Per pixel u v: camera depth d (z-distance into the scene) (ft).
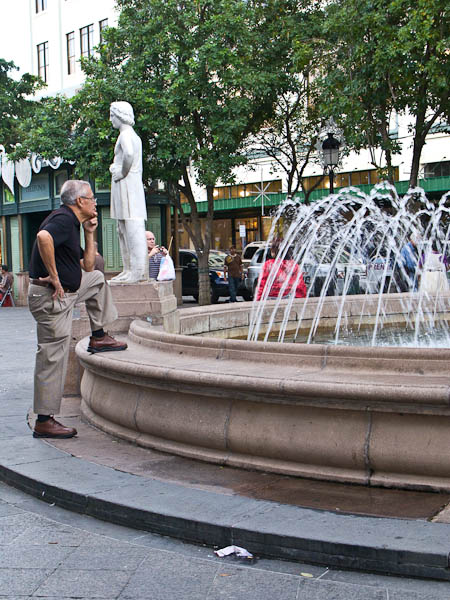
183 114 77.41
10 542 14.38
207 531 13.75
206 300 81.76
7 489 17.84
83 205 20.51
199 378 16.99
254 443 16.71
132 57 79.00
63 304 20.31
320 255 63.26
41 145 79.20
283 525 13.33
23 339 52.90
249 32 75.61
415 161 66.49
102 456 18.69
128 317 28.40
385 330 37.68
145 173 78.28
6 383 32.17
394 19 61.31
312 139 88.43
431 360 15.88
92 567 13.03
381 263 62.85
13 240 104.53
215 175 75.56
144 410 19.20
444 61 59.47
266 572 12.54
